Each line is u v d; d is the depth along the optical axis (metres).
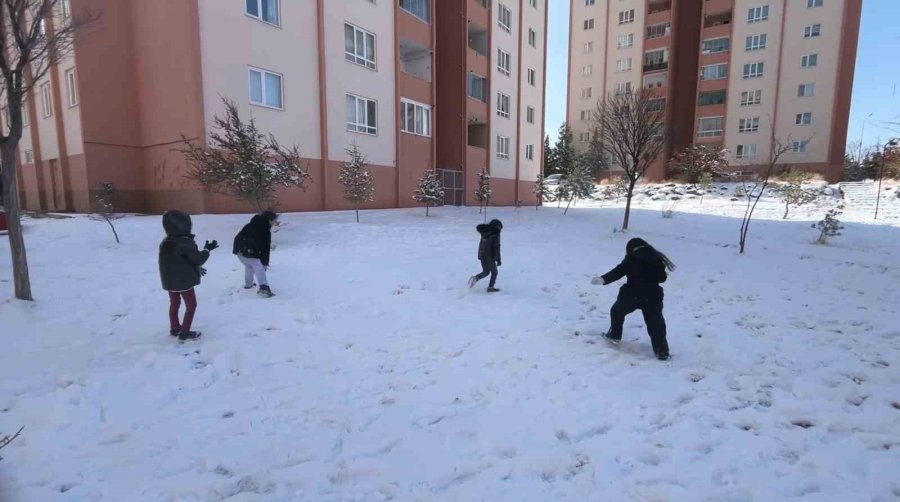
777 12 40.69
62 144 16.92
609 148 16.30
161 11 14.95
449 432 3.45
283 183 11.62
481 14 27.19
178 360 4.62
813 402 3.88
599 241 13.20
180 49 14.51
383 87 20.77
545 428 3.50
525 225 17.00
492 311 6.59
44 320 5.57
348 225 14.15
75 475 2.88
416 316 6.29
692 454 3.16
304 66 17.23
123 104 16.23
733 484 2.84
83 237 10.43
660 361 4.80
